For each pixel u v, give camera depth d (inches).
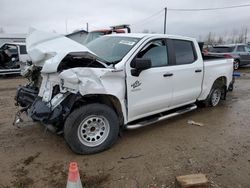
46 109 151.9
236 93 349.4
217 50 652.1
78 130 152.3
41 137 184.7
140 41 179.2
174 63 200.5
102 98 165.5
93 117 156.4
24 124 207.5
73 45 159.0
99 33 485.4
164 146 173.6
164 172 141.4
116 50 178.9
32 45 168.4
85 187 128.0
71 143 152.5
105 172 141.0
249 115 245.1
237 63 637.9
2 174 138.2
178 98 208.1
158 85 186.2
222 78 268.8
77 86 145.7
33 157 156.4
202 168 145.7
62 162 150.9
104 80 154.6
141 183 131.4
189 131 201.3
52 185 129.5
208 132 199.9
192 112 252.1
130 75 166.9
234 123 221.8
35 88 185.8
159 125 213.8
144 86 176.6
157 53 188.5
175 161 153.3
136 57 172.1
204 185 123.0
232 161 154.3
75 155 159.0
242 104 286.4
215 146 174.7
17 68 501.0
